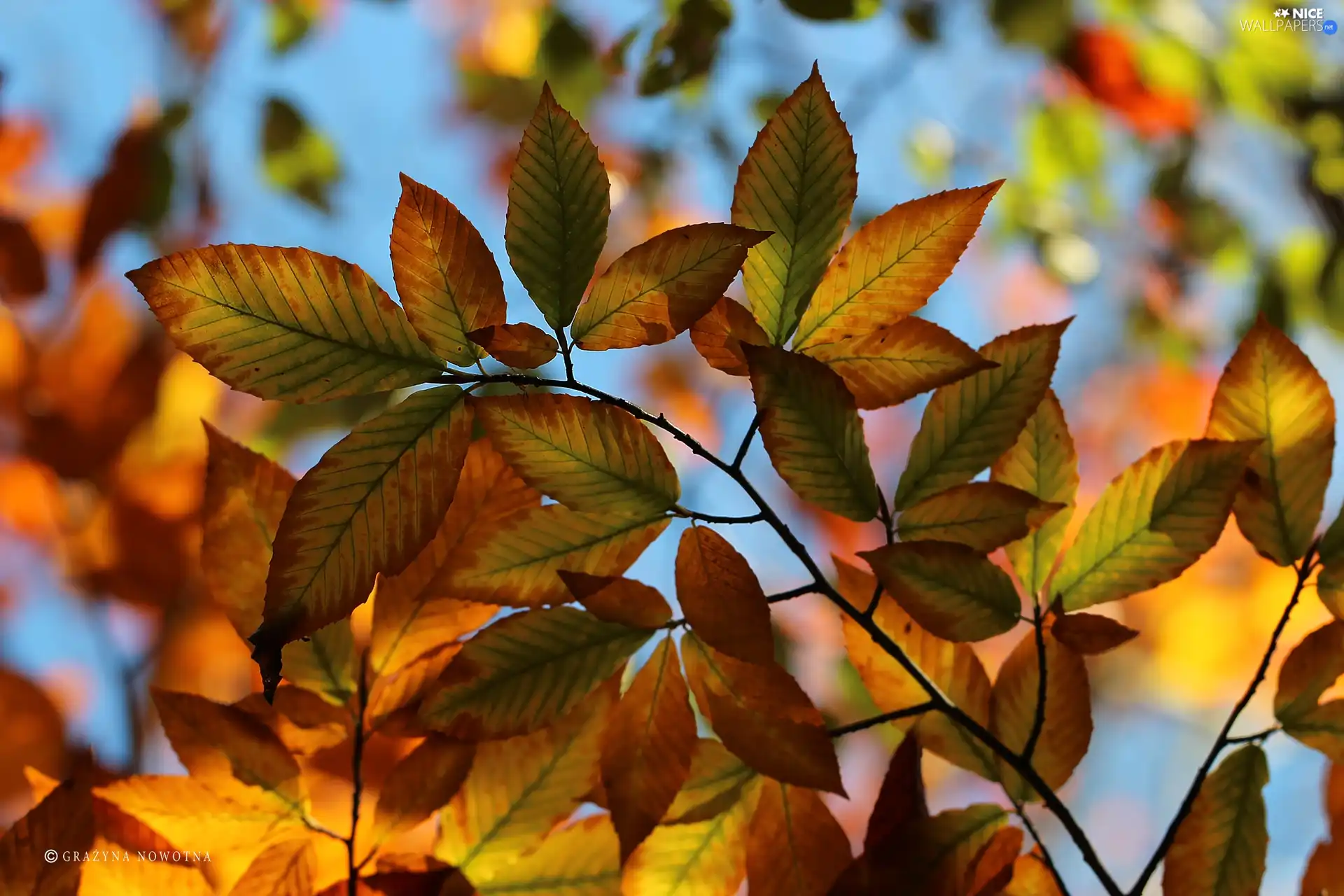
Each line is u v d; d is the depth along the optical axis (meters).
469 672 1.30
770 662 1.29
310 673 1.32
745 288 1.30
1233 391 1.34
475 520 1.32
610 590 1.30
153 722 1.66
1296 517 1.34
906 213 1.30
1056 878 1.33
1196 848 1.33
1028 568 1.33
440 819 1.32
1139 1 2.39
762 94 2.52
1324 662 1.33
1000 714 1.34
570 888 1.32
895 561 1.31
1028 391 1.31
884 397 1.31
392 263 1.27
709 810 1.33
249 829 1.32
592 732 1.32
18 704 1.43
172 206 2.15
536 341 1.28
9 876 1.30
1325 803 1.38
